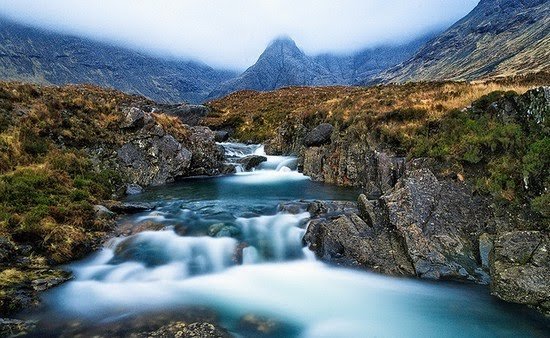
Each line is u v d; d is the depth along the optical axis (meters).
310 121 35.25
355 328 10.09
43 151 20.45
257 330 9.78
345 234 14.02
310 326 10.09
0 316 9.45
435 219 13.83
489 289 11.27
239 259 13.78
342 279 12.56
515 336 9.51
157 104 58.72
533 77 32.56
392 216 13.96
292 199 20.86
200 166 29.48
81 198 16.98
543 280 10.41
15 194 14.88
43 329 9.17
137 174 24.55
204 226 15.65
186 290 11.91
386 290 11.82
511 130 15.84
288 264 13.66
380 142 22.78
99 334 8.98
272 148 38.84
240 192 23.16
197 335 8.77
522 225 12.80
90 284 11.80
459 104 21.52
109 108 27.88
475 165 16.12
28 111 22.67
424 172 15.88
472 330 9.89
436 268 12.14
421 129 21.09
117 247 13.94
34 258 12.18
